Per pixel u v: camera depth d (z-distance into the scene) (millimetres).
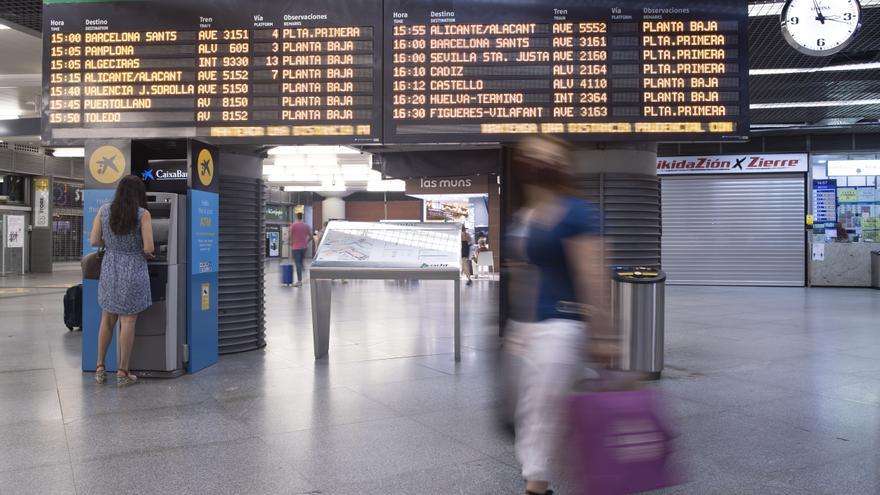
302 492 3488
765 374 6406
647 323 6102
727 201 18859
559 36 6406
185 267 6402
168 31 6473
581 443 2592
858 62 11609
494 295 14984
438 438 4387
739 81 6375
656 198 7551
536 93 6387
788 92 13820
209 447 4215
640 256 7320
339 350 7660
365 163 19141
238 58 6457
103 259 5828
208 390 5723
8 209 22219
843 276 18141
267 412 5023
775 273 18594
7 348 7836
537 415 2967
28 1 7855
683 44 6391
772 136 18469
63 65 6488
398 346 7926
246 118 6426
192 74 6457
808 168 18344
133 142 6965
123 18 6484
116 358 6363
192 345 6418
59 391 5695
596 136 6359
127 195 5773
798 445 4262
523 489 3525
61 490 3502
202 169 6617
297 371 6496
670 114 6367
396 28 6438
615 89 6375
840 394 5609
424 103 6406
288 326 9719
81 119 6449
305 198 43062
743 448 4199
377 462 3939
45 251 23500
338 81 6430
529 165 3086
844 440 4363
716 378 6223
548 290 2996
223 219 7312
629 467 2562
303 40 6461
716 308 12500
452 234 7617
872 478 3689
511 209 7523
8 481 3627
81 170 25953
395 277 6961
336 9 6453
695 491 3506
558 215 3006
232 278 7414
